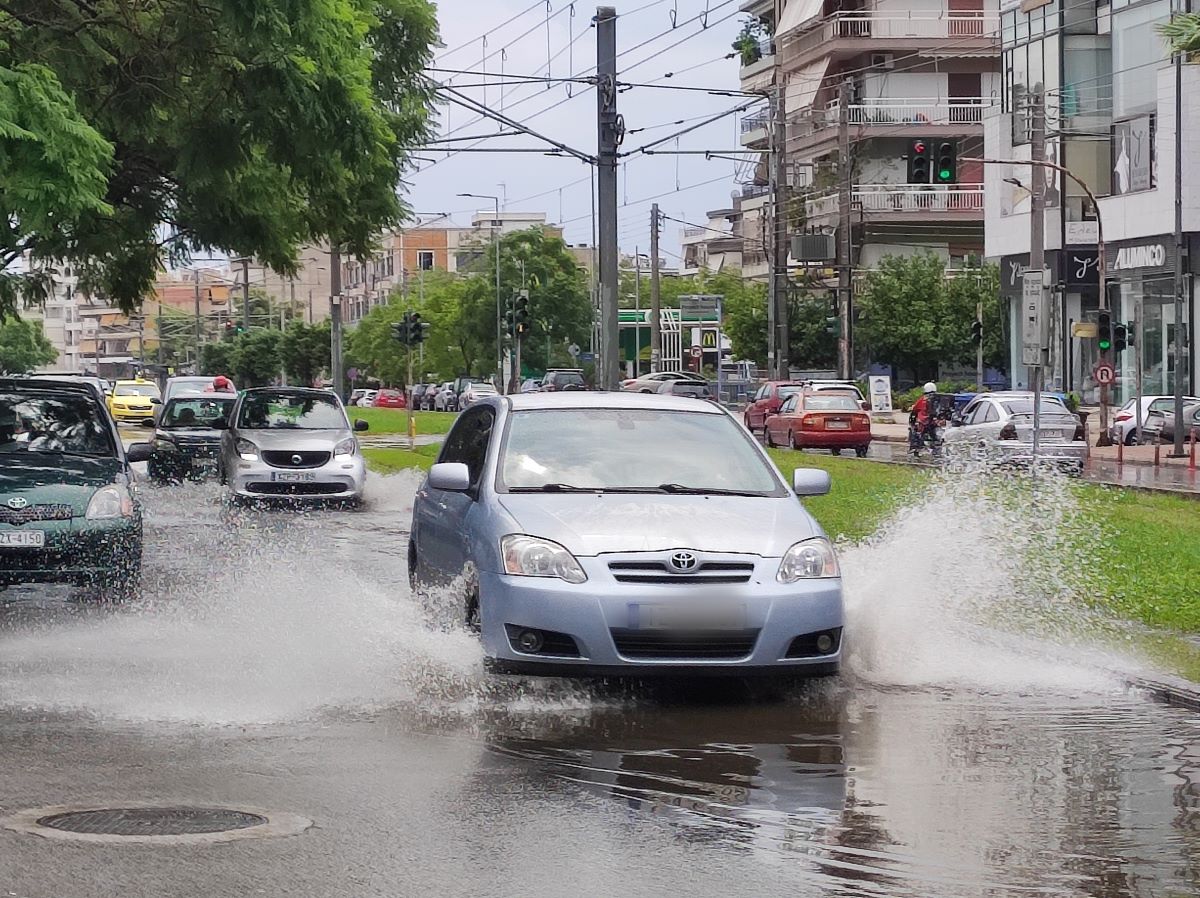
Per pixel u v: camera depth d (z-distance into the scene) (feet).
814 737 25.96
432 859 18.63
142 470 105.70
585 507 30.14
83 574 39.65
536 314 305.73
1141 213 170.19
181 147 64.64
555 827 20.16
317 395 83.30
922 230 252.01
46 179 48.39
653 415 34.78
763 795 21.99
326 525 69.46
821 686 30.40
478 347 312.91
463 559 31.30
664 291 400.67
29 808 20.88
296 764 23.67
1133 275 174.40
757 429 166.20
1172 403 147.33
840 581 29.71
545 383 254.06
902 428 191.01
